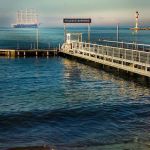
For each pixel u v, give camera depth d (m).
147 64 32.47
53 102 27.48
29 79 40.41
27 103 27.22
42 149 17.11
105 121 21.84
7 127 20.58
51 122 21.59
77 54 53.50
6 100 28.48
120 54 40.91
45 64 54.38
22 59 61.72
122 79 38.44
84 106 25.78
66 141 18.34
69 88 34.16
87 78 40.03
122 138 18.77
